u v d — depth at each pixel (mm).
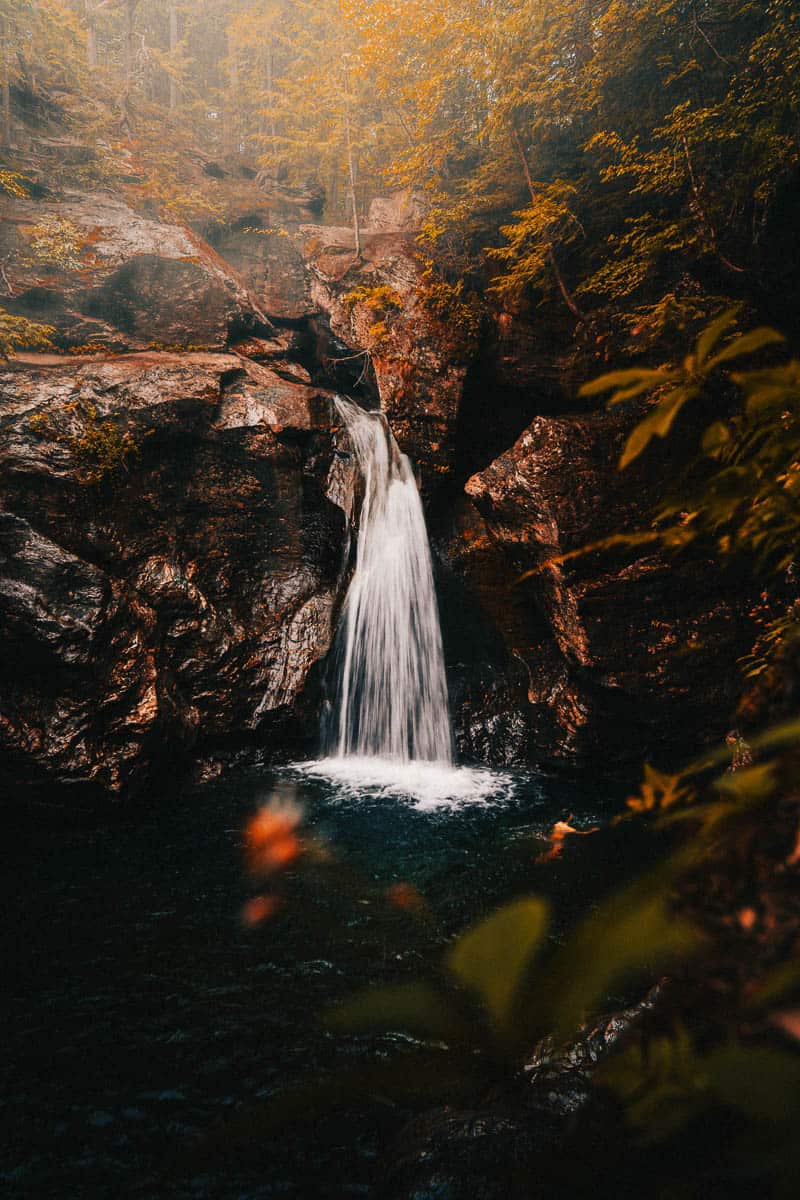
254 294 15133
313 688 11133
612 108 10602
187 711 9953
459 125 12750
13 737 7969
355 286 12445
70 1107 4203
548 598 9867
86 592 8531
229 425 10602
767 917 528
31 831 8148
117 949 5816
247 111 27922
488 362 11477
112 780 8469
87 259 11836
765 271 9086
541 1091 2809
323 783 9852
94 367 9914
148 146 20375
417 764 10820
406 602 11602
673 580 8922
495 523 10336
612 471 9289
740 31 9398
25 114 18234
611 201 10555
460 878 6898
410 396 11375
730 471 649
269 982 5371
